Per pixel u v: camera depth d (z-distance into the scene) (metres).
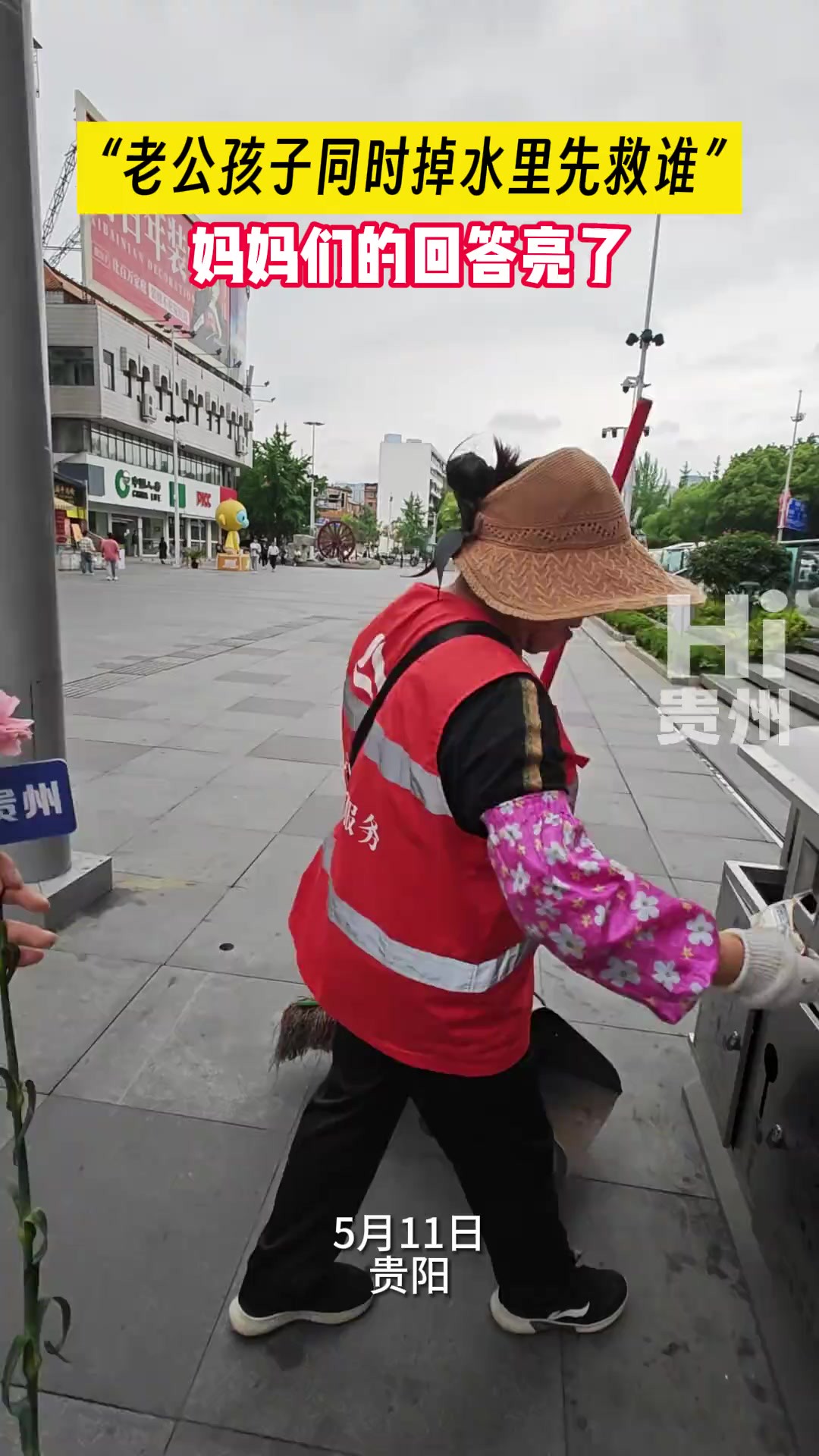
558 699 8.34
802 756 1.70
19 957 0.90
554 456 1.17
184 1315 1.65
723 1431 1.49
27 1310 0.93
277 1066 2.31
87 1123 2.12
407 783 1.19
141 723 6.00
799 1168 1.48
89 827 3.97
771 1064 1.68
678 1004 1.04
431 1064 1.31
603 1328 1.65
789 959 1.14
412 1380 1.55
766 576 12.41
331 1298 1.64
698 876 3.84
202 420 50.00
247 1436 1.45
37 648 2.90
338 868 1.38
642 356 20.66
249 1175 1.99
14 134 2.54
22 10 2.50
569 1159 1.96
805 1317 1.45
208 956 2.88
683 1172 2.07
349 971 1.34
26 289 2.67
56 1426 1.45
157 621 12.94
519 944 1.28
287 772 4.96
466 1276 1.77
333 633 12.09
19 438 2.75
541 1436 1.46
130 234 43.81
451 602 1.29
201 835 3.93
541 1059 1.84
